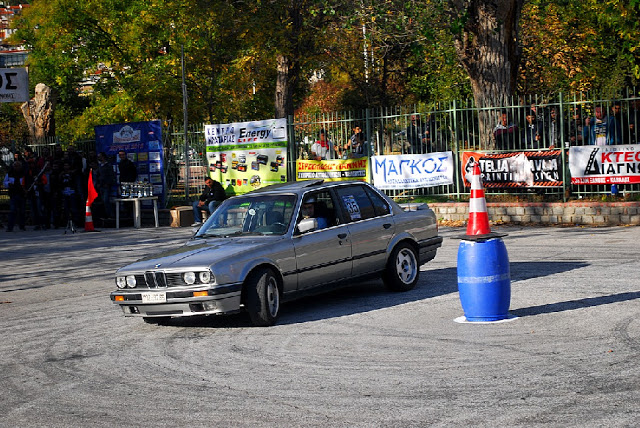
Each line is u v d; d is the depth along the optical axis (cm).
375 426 554
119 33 4028
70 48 4209
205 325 970
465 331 833
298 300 1113
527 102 3028
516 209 1856
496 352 738
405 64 3488
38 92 3081
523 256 1376
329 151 2222
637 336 767
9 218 2523
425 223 1158
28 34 4781
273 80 4044
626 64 2783
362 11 2416
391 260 1092
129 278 936
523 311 917
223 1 2998
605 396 589
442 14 2155
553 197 1903
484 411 571
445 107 2050
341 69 3456
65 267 1625
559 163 1842
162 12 3631
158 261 941
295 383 679
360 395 630
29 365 815
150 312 923
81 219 2522
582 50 3088
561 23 3114
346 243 1032
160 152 2483
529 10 3178
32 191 2541
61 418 623
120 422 602
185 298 895
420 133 2067
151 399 659
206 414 608
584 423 533
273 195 1043
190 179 2517
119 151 2503
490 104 2055
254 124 2345
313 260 991
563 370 665
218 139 2408
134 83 3800
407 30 2333
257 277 923
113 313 1090
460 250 884
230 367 748
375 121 2184
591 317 861
